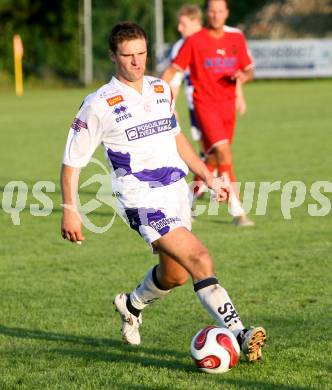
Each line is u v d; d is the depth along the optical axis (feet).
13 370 57.77
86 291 80.79
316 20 551.18
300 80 482.28
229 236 105.09
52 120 299.17
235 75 110.63
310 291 77.51
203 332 55.06
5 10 569.23
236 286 80.12
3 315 72.90
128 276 86.84
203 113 113.09
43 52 575.38
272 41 475.72
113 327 68.74
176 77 115.24
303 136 217.97
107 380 54.80
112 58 57.88
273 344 61.36
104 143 58.59
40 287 82.64
